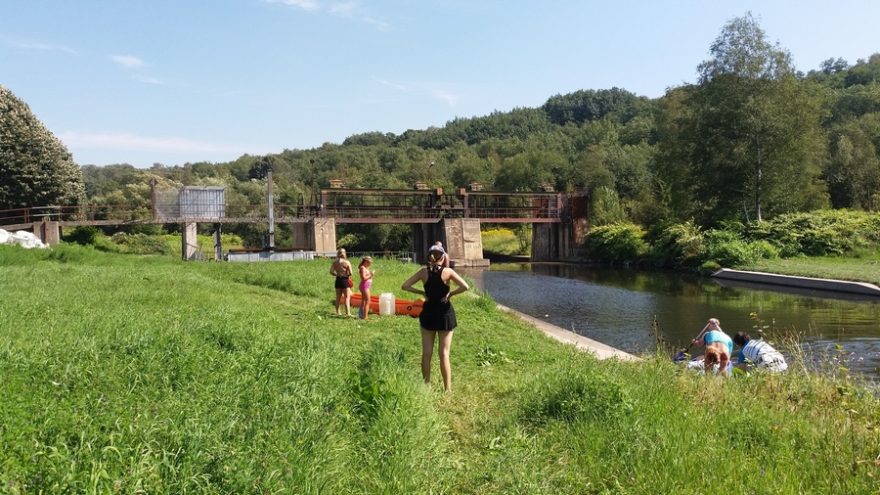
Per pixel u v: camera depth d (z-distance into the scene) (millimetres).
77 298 12711
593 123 145375
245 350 7816
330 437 4723
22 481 3305
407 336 12547
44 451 3592
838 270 32344
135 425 4242
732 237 42656
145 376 5910
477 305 18953
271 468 3865
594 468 4840
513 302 28094
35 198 43188
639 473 4648
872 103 75875
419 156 127250
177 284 17828
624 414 5949
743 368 10836
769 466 4762
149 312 11203
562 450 5324
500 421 6195
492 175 107250
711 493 4293
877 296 26391
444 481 4480
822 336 17922
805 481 4500
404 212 58781
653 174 75812
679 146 50781
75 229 45406
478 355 11172
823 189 50250
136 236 51562
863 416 6281
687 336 18750
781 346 15625
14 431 3836
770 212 48219
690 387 7266
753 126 44781
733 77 45812
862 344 16562
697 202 51562
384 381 6328
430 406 6223
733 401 6633
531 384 7512
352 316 15305
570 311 24812
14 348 6543
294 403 5344
